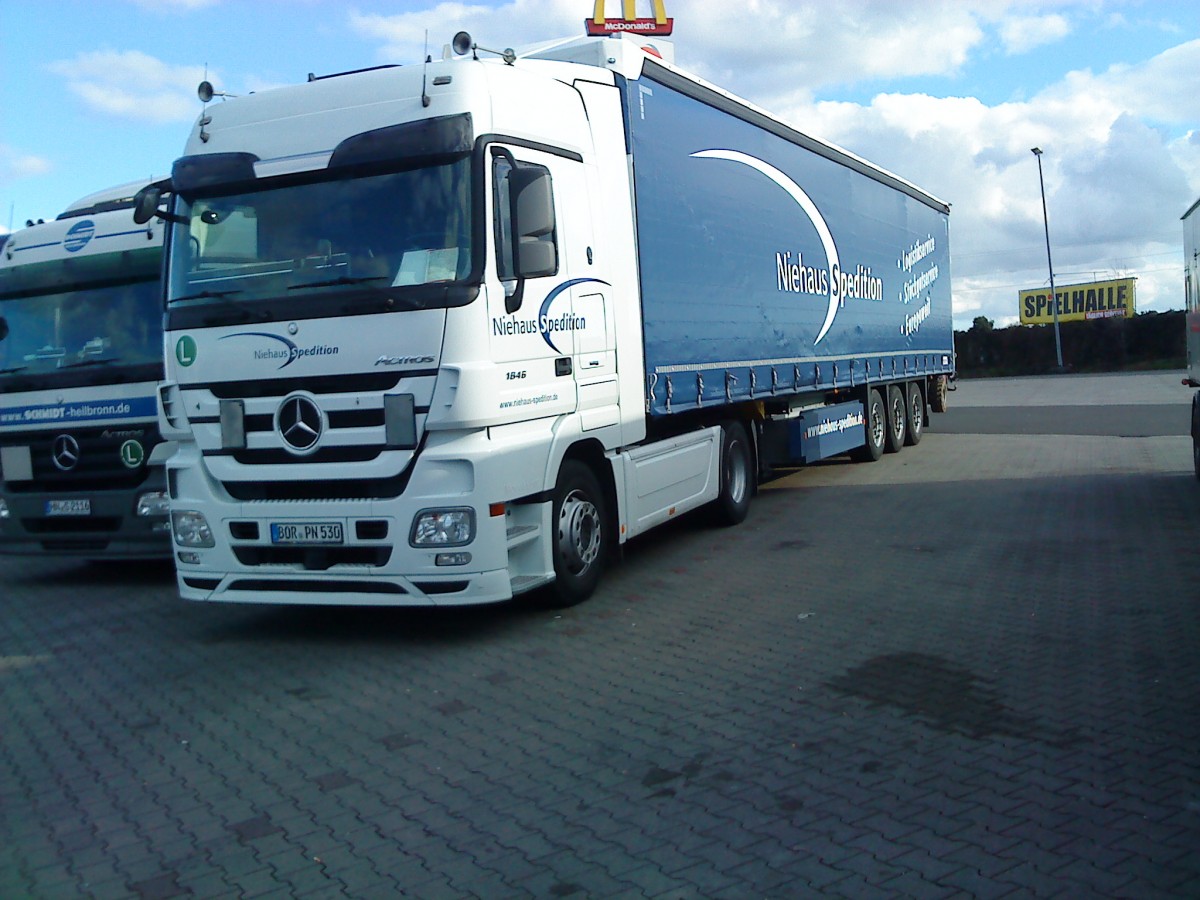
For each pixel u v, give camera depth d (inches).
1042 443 762.8
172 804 184.7
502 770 193.8
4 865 163.6
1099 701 219.3
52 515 380.8
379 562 267.3
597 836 164.9
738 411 457.7
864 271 605.0
